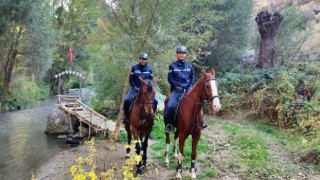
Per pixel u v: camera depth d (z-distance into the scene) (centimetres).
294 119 1095
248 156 799
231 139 974
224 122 1263
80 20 2988
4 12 1950
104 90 1462
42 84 3027
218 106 562
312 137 917
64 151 980
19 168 871
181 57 669
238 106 1397
